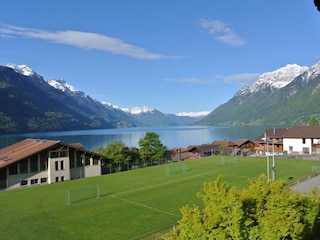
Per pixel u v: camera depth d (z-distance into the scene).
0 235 32.94
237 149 108.81
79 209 41.91
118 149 80.62
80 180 65.56
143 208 41.28
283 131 111.00
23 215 39.97
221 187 20.05
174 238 20.12
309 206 23.09
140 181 61.16
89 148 153.62
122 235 31.78
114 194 50.16
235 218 18.45
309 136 94.00
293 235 19.80
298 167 69.50
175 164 82.38
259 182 21.48
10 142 197.00
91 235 32.09
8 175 59.91
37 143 72.69
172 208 40.88
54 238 31.66
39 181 63.62
